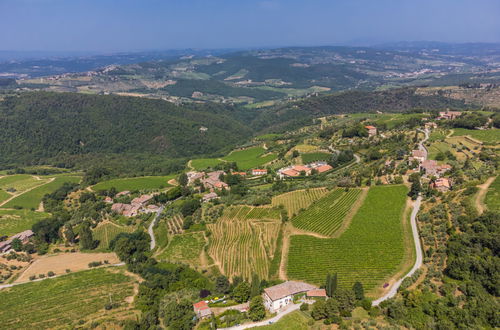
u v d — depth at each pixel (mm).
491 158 180375
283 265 128250
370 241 133750
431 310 86500
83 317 112625
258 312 95000
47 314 116562
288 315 94500
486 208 126750
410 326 83000
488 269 94312
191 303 107312
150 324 102688
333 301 90000
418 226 137875
